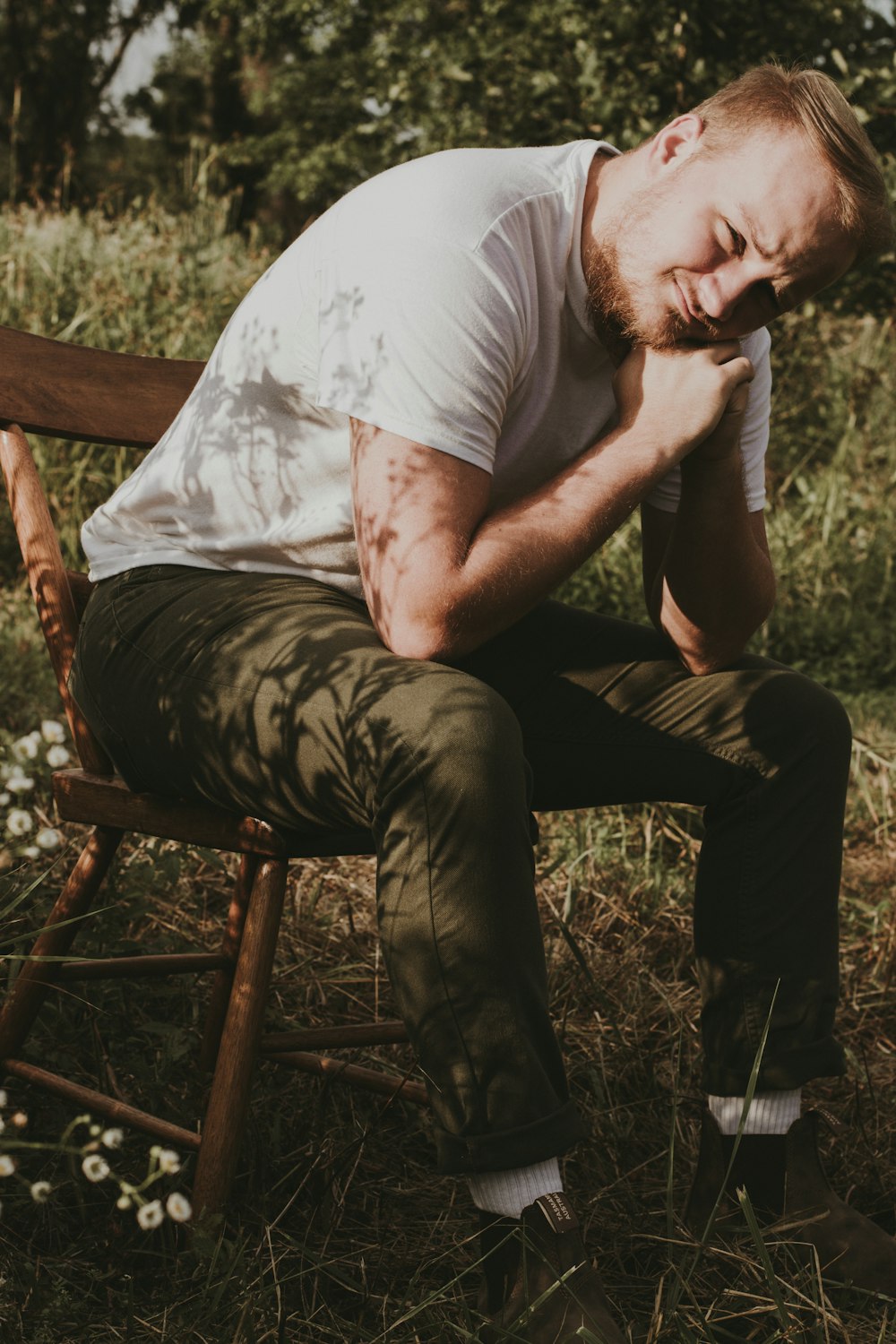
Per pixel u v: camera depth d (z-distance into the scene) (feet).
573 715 5.83
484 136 21.80
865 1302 4.97
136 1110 5.13
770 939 5.35
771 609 5.86
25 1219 5.23
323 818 4.78
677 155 5.25
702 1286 5.07
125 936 7.07
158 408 6.09
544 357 5.39
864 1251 5.08
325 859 9.02
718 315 5.11
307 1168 5.57
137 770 5.26
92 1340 4.51
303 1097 6.22
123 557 5.65
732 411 5.39
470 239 4.99
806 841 5.42
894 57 19.30
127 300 17.34
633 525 16.12
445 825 4.27
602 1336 4.14
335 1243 5.26
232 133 68.54
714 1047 5.41
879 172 5.05
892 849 10.74
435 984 4.30
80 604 5.83
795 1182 5.24
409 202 5.10
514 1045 4.28
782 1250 5.15
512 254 5.09
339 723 4.54
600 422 5.78
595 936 8.54
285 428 5.39
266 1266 4.95
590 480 5.00
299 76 40.11
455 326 4.85
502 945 4.29
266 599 5.14
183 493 5.53
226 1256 4.73
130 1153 5.57
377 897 4.46
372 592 4.82
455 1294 4.98
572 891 7.92
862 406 20.56
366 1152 5.92
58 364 5.82
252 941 4.97
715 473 5.50
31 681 11.76
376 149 29.12
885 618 17.38
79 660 5.49
